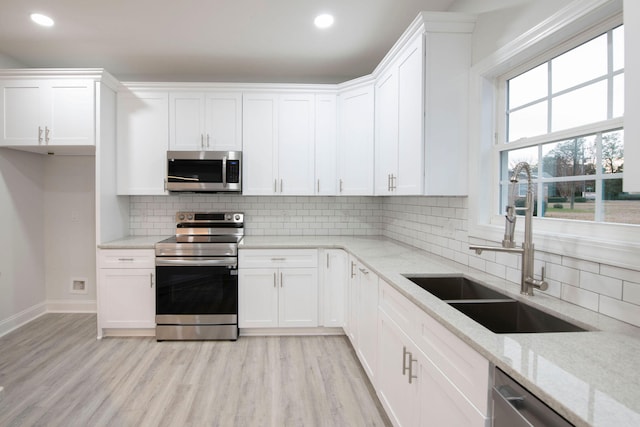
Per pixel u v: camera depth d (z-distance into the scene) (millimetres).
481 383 997
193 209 3654
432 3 2355
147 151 3283
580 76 1470
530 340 1032
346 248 2938
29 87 3004
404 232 3160
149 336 3139
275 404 2117
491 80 1992
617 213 1308
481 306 1491
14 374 2447
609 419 657
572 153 1509
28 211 3492
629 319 1179
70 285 3768
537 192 1708
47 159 3701
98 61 3301
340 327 3199
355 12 2463
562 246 1442
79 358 2693
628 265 1170
